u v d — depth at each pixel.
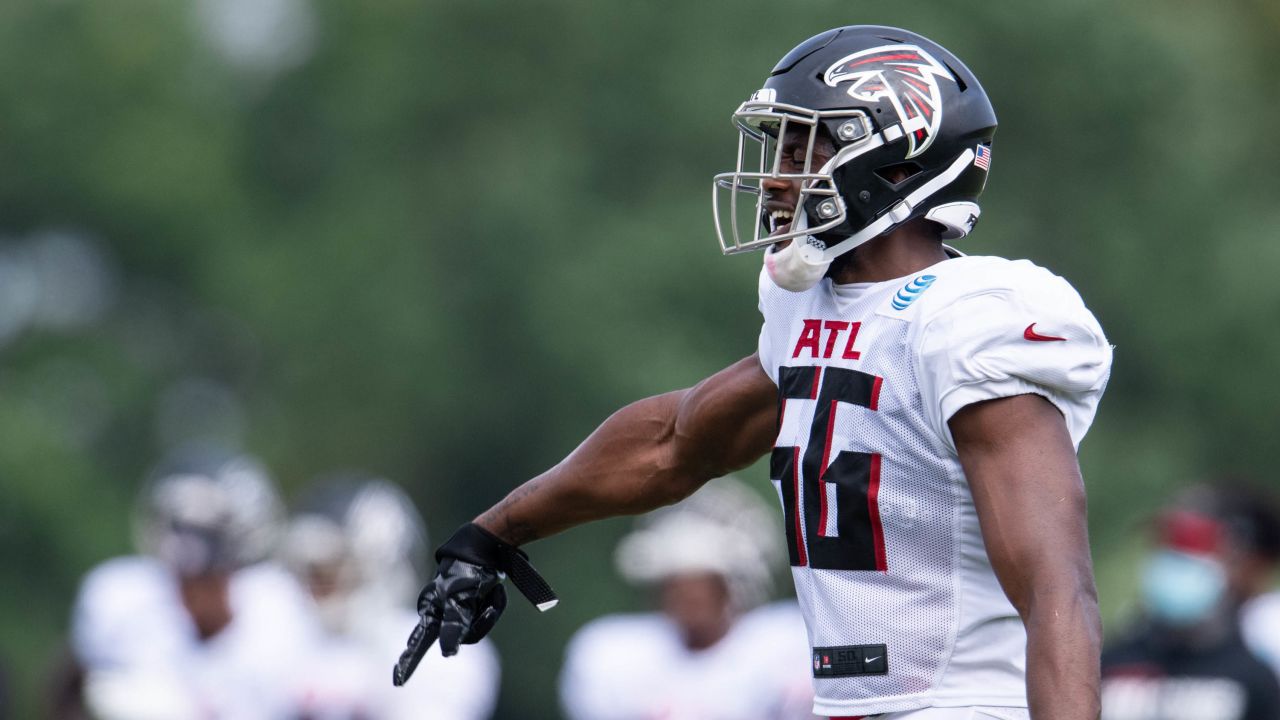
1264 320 87.44
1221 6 109.00
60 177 99.50
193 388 105.56
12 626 85.25
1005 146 90.62
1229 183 92.69
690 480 14.23
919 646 11.92
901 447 11.84
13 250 103.12
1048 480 11.28
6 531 87.56
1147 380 89.94
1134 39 89.50
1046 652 10.90
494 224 87.50
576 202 87.25
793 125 12.49
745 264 82.12
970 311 11.57
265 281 95.94
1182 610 24.33
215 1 105.88
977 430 11.47
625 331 81.75
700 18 88.00
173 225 99.94
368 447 94.00
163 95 101.44
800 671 27.11
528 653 82.81
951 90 12.52
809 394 12.30
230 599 27.69
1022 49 88.94
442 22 94.38
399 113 94.81
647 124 87.81
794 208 12.47
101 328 104.12
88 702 27.95
